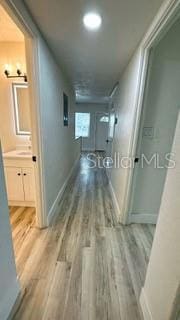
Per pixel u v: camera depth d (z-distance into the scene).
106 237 1.98
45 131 1.95
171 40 1.71
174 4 1.12
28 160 2.38
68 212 2.54
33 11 1.36
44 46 1.83
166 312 0.89
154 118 1.94
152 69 1.80
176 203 0.83
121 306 1.22
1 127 2.55
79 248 1.78
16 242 1.83
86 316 1.15
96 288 1.35
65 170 3.51
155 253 1.06
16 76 2.50
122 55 2.18
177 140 0.84
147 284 1.17
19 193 2.51
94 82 3.68
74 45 1.95
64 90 3.09
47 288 1.32
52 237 1.94
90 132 8.60
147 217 2.27
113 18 1.45
